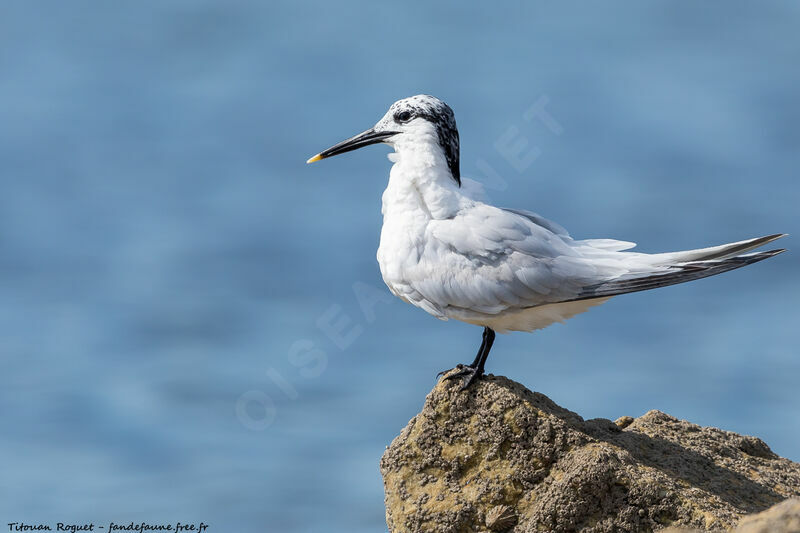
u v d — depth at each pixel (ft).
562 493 24.04
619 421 28.48
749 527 19.49
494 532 24.85
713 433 27.71
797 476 26.27
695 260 26.55
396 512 25.70
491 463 25.44
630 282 26.45
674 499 23.71
